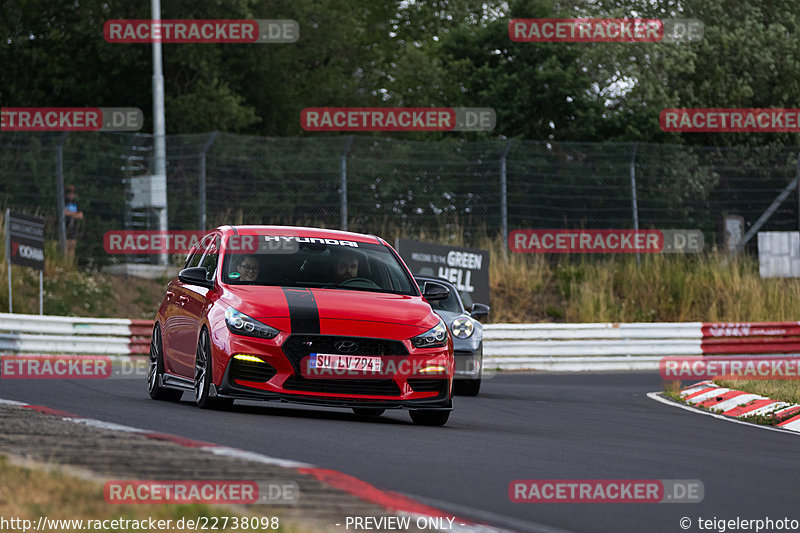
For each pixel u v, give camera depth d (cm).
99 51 11100
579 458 2583
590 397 5212
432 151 9475
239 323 3039
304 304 3108
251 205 9194
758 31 12975
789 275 9562
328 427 2888
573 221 9731
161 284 8488
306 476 1895
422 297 3469
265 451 2281
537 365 7594
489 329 7506
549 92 11738
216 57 11431
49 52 11525
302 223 9231
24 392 3547
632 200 9681
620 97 12281
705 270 9531
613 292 9338
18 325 6284
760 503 2075
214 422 2798
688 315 9188
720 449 3047
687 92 12506
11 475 1675
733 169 10256
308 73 12988
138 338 6762
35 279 7906
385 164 9362
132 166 8781
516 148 9650
